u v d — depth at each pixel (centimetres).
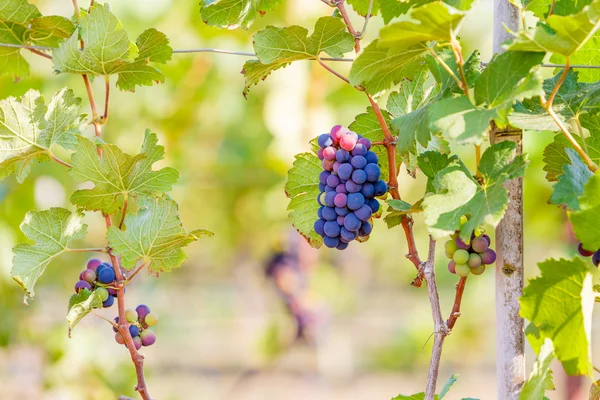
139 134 483
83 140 200
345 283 785
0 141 202
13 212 393
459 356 725
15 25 212
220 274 819
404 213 195
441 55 198
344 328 774
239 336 810
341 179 195
